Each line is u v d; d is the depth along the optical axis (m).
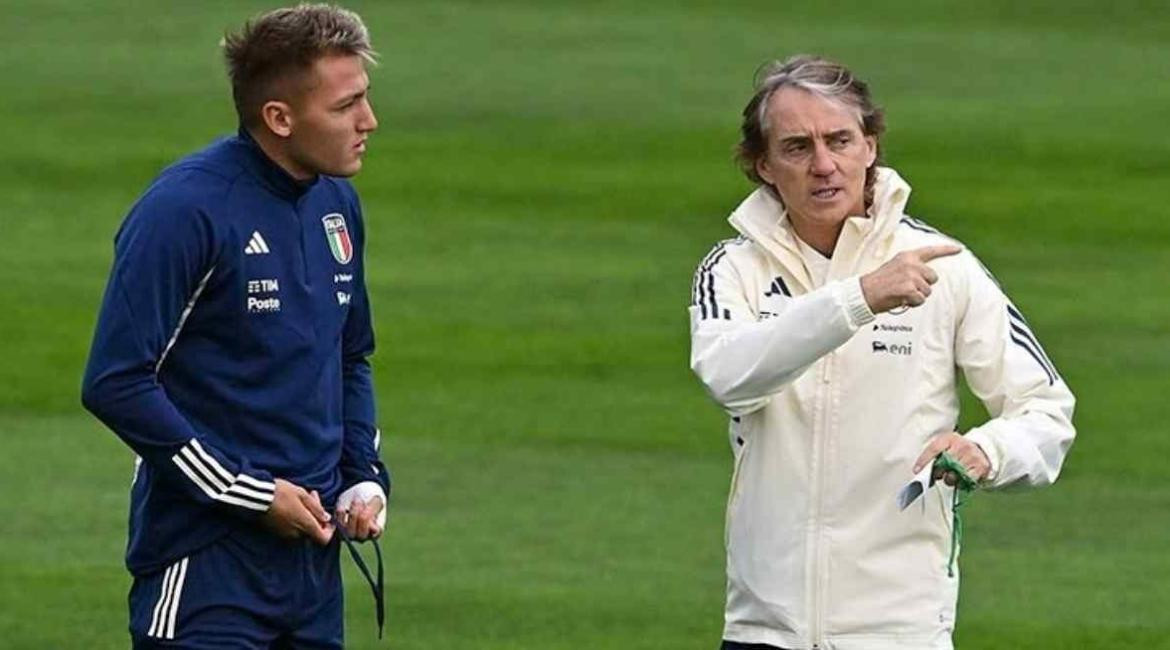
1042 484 20.36
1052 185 76.75
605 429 48.72
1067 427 20.47
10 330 57.66
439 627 34.38
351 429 22.58
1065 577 37.75
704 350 20.52
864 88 20.78
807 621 20.66
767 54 100.06
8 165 77.62
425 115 86.56
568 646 33.47
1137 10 110.00
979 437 19.91
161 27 103.19
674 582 37.09
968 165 79.44
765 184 21.30
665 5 111.88
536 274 64.50
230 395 21.03
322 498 21.64
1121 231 70.88
